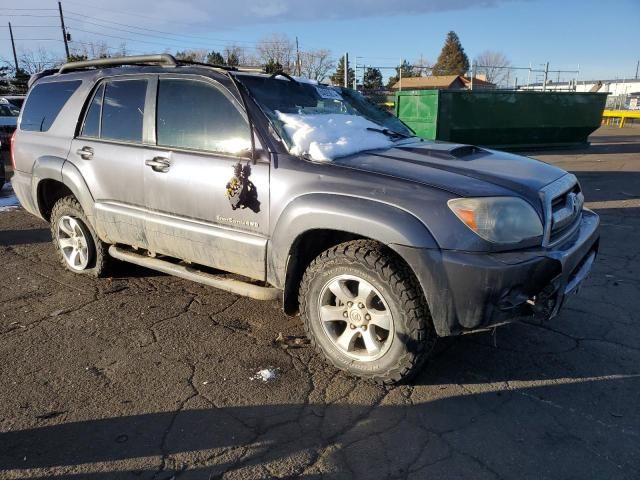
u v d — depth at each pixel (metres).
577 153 16.08
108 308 4.30
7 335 3.84
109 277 4.97
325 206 3.03
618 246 6.03
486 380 3.25
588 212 3.86
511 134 15.28
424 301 2.94
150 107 4.01
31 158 4.94
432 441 2.69
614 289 4.68
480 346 3.67
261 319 4.11
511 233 2.83
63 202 4.84
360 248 3.03
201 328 3.95
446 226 2.79
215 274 4.00
